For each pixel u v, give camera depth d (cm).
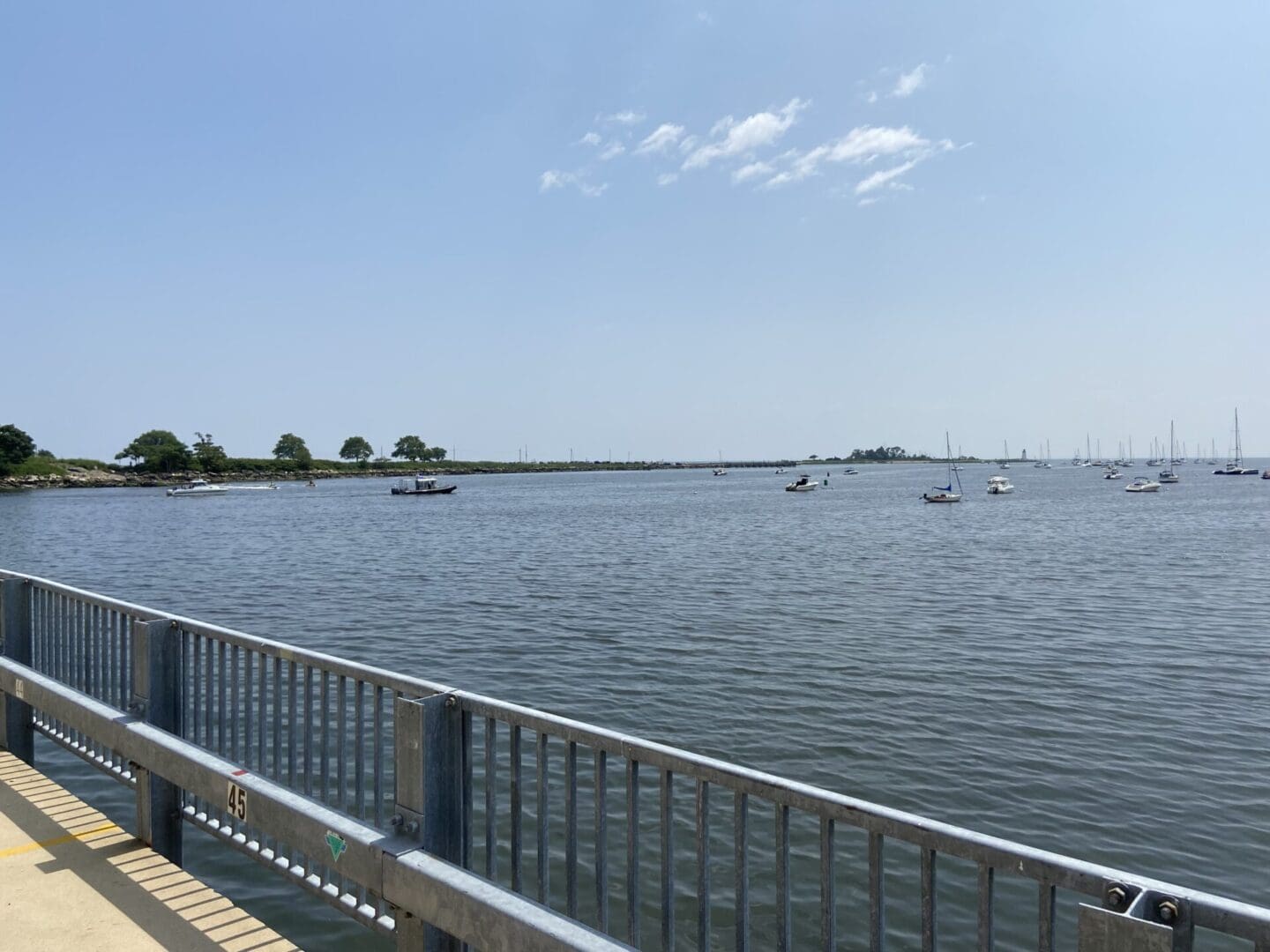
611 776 1154
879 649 1991
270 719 1298
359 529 6875
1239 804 1066
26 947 368
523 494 15425
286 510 10244
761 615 2481
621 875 872
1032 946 753
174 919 392
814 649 1992
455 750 347
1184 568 3750
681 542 5262
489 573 3659
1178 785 1129
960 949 754
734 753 1255
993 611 2569
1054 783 1134
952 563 3975
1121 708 1485
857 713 1446
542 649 2006
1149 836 984
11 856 457
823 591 3031
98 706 516
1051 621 2392
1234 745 1286
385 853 330
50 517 8794
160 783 480
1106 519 7238
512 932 283
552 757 1208
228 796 409
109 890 419
